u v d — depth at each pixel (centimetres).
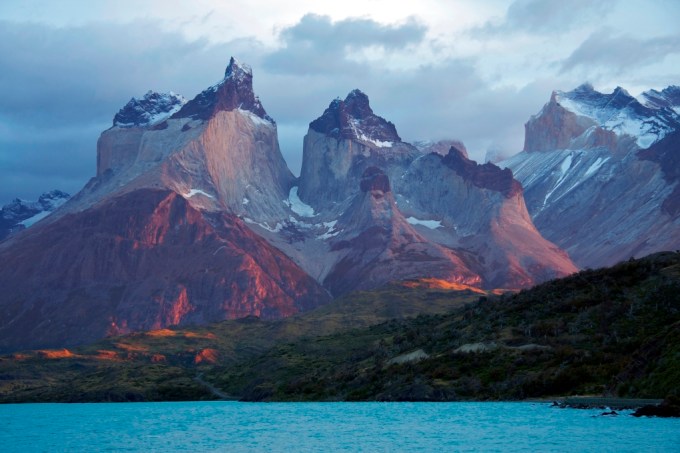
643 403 19675
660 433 16612
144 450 17800
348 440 18100
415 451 16350
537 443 16288
